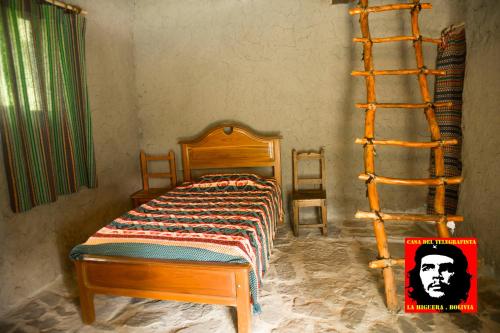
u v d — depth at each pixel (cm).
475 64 267
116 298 254
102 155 348
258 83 383
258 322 217
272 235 303
